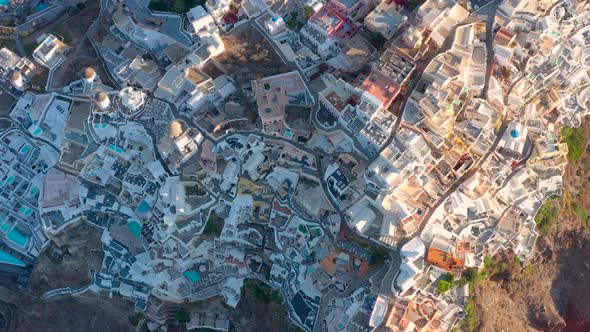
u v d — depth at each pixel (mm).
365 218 97062
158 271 104062
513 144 100438
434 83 97250
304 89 102938
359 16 105000
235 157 102625
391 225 95500
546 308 103500
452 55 100375
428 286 94438
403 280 93000
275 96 101312
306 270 100250
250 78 104500
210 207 102938
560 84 108000
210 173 102125
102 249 107438
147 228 104812
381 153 95562
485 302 97438
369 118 96625
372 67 98812
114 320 108438
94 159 107562
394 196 96250
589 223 108500
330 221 99188
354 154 99688
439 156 97875
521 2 104188
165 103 105000
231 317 104125
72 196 107812
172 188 101812
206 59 105188
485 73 102438
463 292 95500
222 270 103938
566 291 106500
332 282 99125
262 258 103125
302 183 102188
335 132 100312
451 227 97562
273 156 102938
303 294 100000
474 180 97500
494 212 99062
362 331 93750
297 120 101750
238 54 106312
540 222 103000
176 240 102750
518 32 106000
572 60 107688
